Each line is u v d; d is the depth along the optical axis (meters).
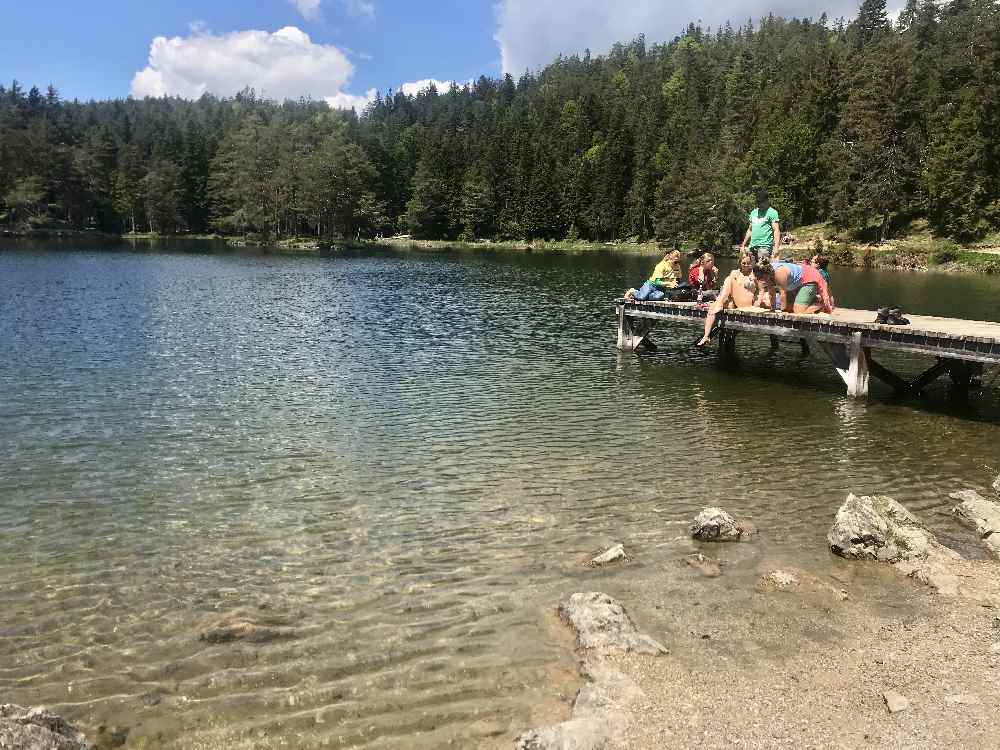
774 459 12.37
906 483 11.27
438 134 144.75
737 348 23.67
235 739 5.52
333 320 28.36
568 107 145.62
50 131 109.44
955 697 5.92
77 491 10.60
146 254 70.75
